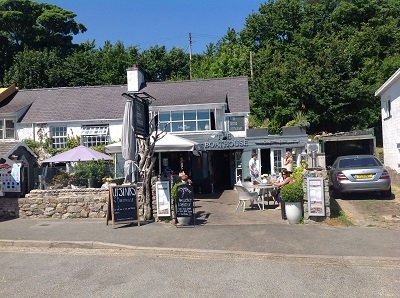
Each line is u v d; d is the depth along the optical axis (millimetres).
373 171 15047
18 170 15922
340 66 34094
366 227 11219
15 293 6859
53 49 48375
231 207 15594
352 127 33156
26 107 28141
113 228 12000
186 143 16984
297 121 30062
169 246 9750
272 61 41219
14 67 43469
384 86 22641
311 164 16656
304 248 9258
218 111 24891
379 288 6730
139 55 47812
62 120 26297
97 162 19625
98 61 45594
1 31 48625
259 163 22953
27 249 10188
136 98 13297
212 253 9156
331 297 6355
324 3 45219
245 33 46625
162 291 6762
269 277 7406
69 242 10312
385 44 38625
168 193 12938
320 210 11773
